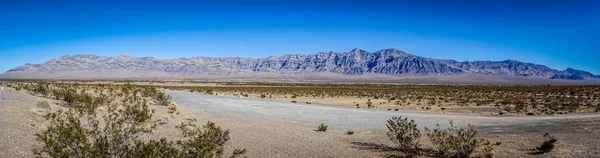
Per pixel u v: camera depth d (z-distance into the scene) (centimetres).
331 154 1346
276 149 1417
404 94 6844
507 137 1659
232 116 2541
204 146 957
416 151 1354
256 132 1816
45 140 880
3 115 1547
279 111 3011
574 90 7988
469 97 5909
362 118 2564
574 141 1495
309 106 3656
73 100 2412
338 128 2039
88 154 831
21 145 1173
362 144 1535
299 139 1639
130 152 845
